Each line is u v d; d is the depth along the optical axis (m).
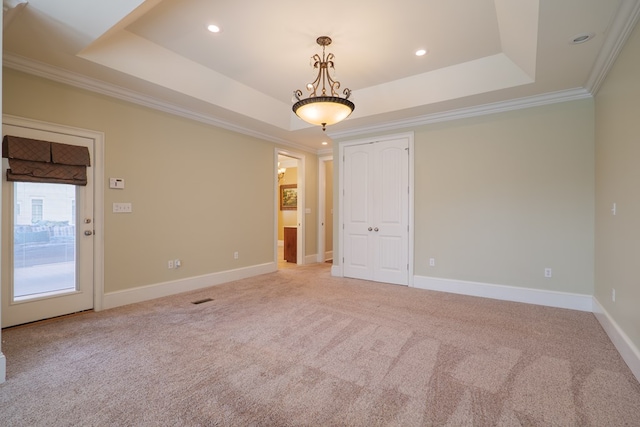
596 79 3.10
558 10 2.10
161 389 1.93
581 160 3.50
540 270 3.72
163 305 3.62
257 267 5.39
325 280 5.02
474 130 4.13
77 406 1.76
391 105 4.21
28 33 2.50
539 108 3.72
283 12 2.70
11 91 2.84
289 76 4.01
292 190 8.86
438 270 4.39
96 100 3.38
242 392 1.91
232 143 4.94
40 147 2.96
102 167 3.43
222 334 2.78
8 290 2.85
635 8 2.01
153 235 3.90
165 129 4.02
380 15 2.73
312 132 5.32
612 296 2.69
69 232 3.23
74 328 2.88
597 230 3.28
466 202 4.19
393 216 4.79
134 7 2.19
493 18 2.77
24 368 2.17
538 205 3.73
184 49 3.37
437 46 3.27
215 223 4.67
